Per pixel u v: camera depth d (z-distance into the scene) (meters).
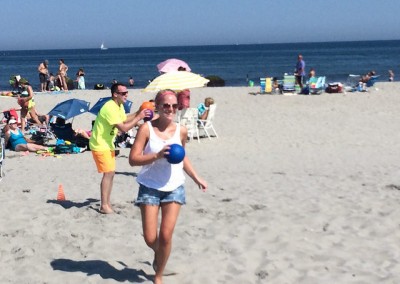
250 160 12.56
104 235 6.66
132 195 8.59
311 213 7.43
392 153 13.23
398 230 6.68
